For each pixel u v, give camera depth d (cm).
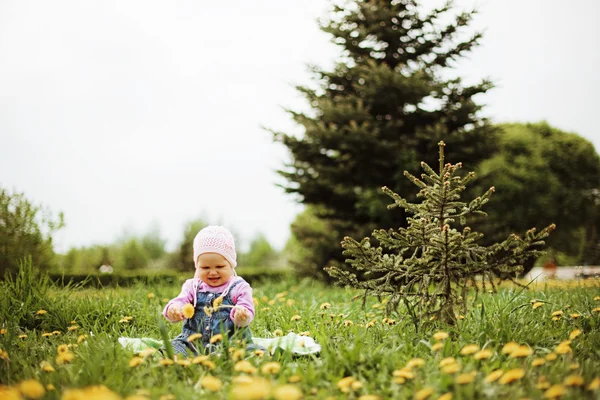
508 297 558
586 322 441
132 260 2366
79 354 343
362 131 1300
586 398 249
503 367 304
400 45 1427
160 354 370
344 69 1416
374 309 574
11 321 491
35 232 878
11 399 238
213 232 412
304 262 1506
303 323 478
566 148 2425
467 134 1314
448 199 393
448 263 402
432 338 362
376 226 1382
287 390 227
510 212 2056
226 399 260
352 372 302
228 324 393
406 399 267
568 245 2377
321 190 1429
